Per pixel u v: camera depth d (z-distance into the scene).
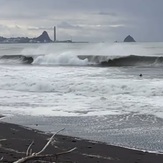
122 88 15.30
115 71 23.03
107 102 13.08
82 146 8.01
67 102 13.46
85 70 24.17
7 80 18.73
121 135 8.91
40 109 12.28
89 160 7.02
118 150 7.73
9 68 27.33
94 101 13.41
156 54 38.69
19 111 12.04
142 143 8.23
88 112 11.61
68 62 34.22
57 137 8.79
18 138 8.66
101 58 33.47
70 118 10.83
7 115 11.48
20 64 34.97
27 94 15.65
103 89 15.50
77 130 9.45
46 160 6.84
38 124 10.20
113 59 33.06
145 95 14.02
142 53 40.53
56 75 20.55
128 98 13.59
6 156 7.06
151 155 7.41
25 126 9.98
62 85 16.73
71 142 8.34
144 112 11.30
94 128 9.61
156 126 9.66
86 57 34.62
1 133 9.20
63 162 6.82
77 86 16.28
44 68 26.94
